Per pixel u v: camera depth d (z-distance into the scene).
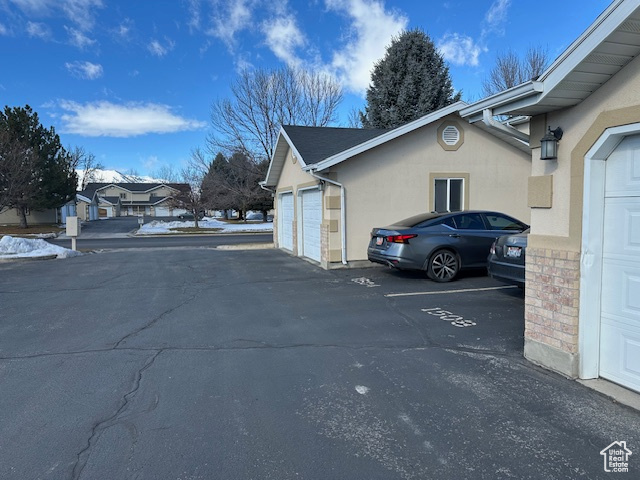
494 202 11.55
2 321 6.23
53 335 5.54
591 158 3.72
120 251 16.94
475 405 3.53
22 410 3.50
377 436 3.09
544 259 4.21
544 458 2.80
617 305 3.73
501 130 4.35
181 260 13.36
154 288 8.67
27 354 4.82
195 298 7.69
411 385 3.92
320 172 10.40
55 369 4.37
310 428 3.21
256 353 4.80
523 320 5.91
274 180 16.66
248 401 3.65
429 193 11.09
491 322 5.84
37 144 30.17
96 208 58.16
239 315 6.45
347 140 12.46
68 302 7.46
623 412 3.36
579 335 3.92
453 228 8.87
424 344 5.02
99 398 3.71
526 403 3.54
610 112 3.50
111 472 2.69
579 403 3.51
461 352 4.74
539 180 4.21
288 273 10.30
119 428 3.21
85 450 2.93
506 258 6.73
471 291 7.81
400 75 26.14
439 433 3.12
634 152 3.52
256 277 9.82
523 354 4.62
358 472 2.69
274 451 2.92
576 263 3.88
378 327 5.71
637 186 3.51
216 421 3.32
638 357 3.59
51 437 3.09
